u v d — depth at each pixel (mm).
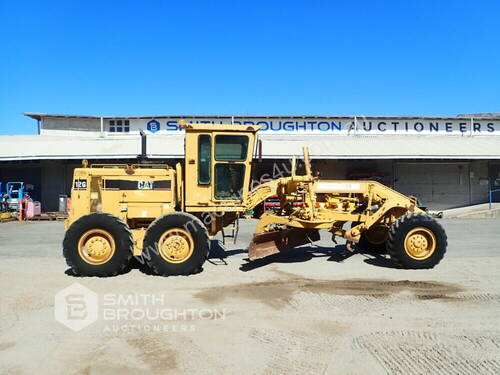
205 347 3896
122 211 7340
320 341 4035
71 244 6605
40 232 13945
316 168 22406
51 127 27016
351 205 8305
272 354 3746
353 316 4758
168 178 7418
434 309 5008
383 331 4289
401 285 6148
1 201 19109
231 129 7324
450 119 28594
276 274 6891
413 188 23031
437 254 7266
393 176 22891
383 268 7387
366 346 3918
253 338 4105
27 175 22250
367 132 28344
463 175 23188
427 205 23047
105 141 21516
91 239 6668
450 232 13242
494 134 28984
